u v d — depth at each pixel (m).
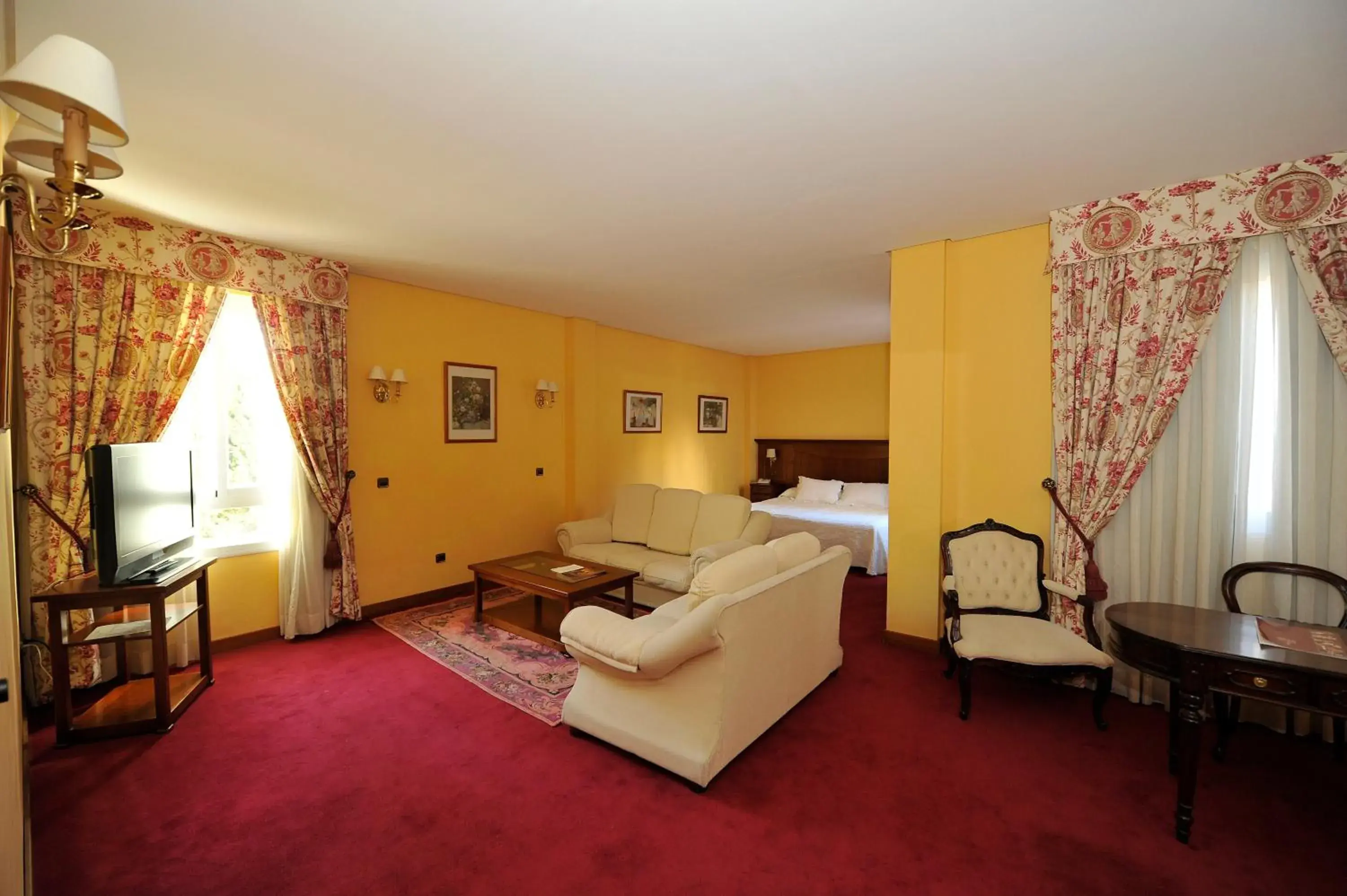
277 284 3.65
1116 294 2.93
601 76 1.87
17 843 1.27
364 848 1.95
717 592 2.37
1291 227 2.50
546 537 5.66
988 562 3.24
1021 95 1.98
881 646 3.82
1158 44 1.70
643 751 2.37
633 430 6.59
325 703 2.98
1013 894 1.76
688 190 2.78
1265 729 2.72
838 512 6.37
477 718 2.83
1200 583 2.77
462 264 3.99
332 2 1.52
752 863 1.88
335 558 3.91
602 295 4.91
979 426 3.49
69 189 1.16
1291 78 1.87
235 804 2.17
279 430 3.88
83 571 2.98
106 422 3.07
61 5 1.51
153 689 3.00
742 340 7.14
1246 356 2.68
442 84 1.91
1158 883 1.80
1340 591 2.41
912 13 1.58
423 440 4.64
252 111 2.06
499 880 1.81
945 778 2.34
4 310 1.21
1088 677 3.14
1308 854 1.92
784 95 1.98
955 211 3.06
